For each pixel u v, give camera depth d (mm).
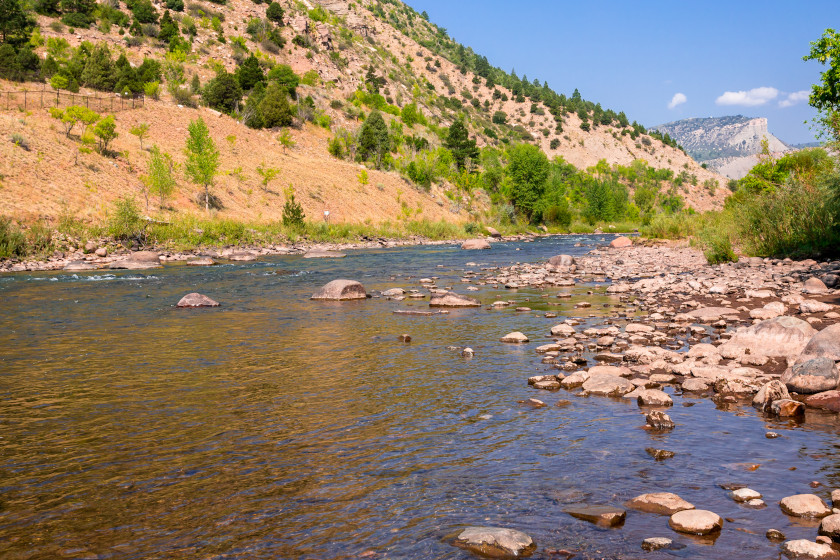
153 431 6348
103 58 73625
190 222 42188
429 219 71250
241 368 9250
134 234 37312
